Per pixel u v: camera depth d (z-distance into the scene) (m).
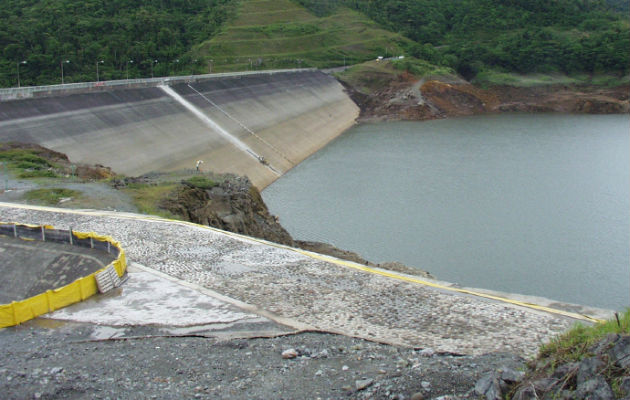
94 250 34.91
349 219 68.06
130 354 22.52
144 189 55.28
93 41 155.00
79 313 26.81
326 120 144.75
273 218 64.56
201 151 90.19
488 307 27.50
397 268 46.72
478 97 188.62
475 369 19.75
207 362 21.72
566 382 15.85
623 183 85.25
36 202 47.72
